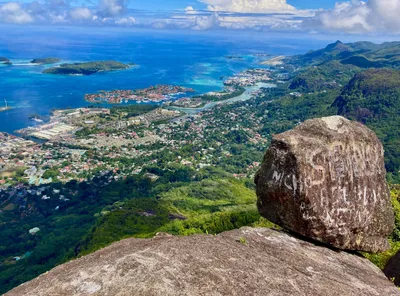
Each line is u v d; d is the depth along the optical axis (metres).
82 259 7.32
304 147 8.15
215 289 5.63
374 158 9.01
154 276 5.61
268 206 8.87
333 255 8.38
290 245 8.23
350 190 8.47
